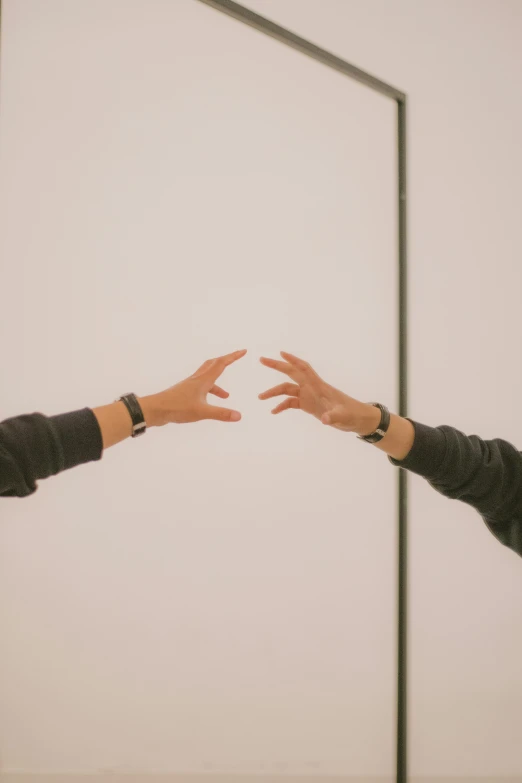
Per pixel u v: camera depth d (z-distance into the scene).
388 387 1.67
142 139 1.40
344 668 1.57
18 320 1.27
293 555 1.53
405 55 1.76
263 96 1.54
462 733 1.71
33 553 1.30
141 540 1.39
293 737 1.51
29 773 1.30
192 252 1.45
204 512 1.45
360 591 1.60
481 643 1.76
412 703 1.65
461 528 1.75
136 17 1.40
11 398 1.27
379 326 1.66
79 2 1.33
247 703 1.48
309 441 1.56
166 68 1.43
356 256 1.64
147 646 1.39
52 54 1.31
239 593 1.48
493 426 1.83
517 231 1.88
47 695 1.31
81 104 1.34
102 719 1.36
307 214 1.58
